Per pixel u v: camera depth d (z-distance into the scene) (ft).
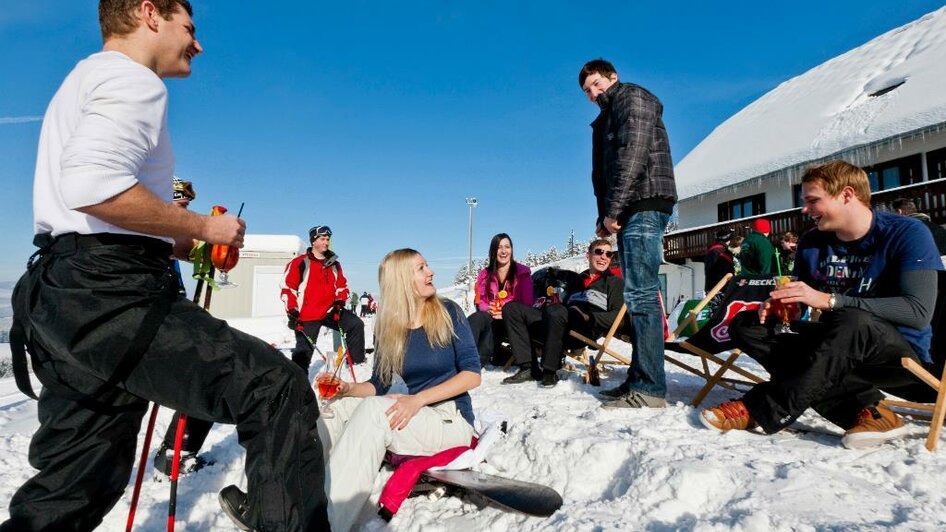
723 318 10.09
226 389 4.67
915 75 57.06
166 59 5.24
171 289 4.78
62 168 4.14
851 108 61.46
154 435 11.02
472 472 7.62
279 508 4.57
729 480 6.51
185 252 7.11
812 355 7.79
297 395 4.90
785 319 8.94
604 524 6.01
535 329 15.42
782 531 5.24
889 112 53.06
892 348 7.54
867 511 5.52
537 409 10.91
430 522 6.84
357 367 21.04
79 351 4.28
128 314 4.42
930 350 8.32
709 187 68.08
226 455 9.50
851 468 6.82
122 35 5.05
